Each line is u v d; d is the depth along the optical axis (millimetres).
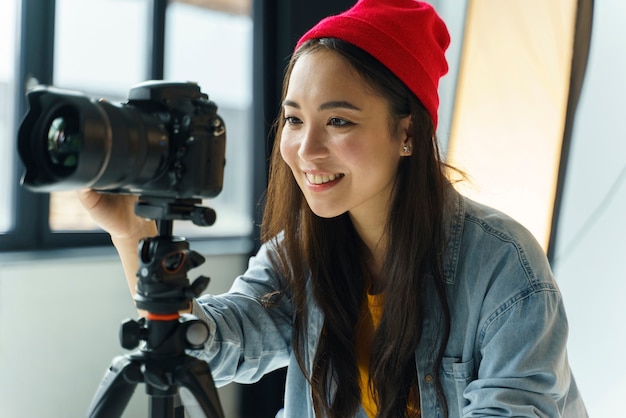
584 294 1908
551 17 2008
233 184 2848
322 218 1078
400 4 1004
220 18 2719
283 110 1062
